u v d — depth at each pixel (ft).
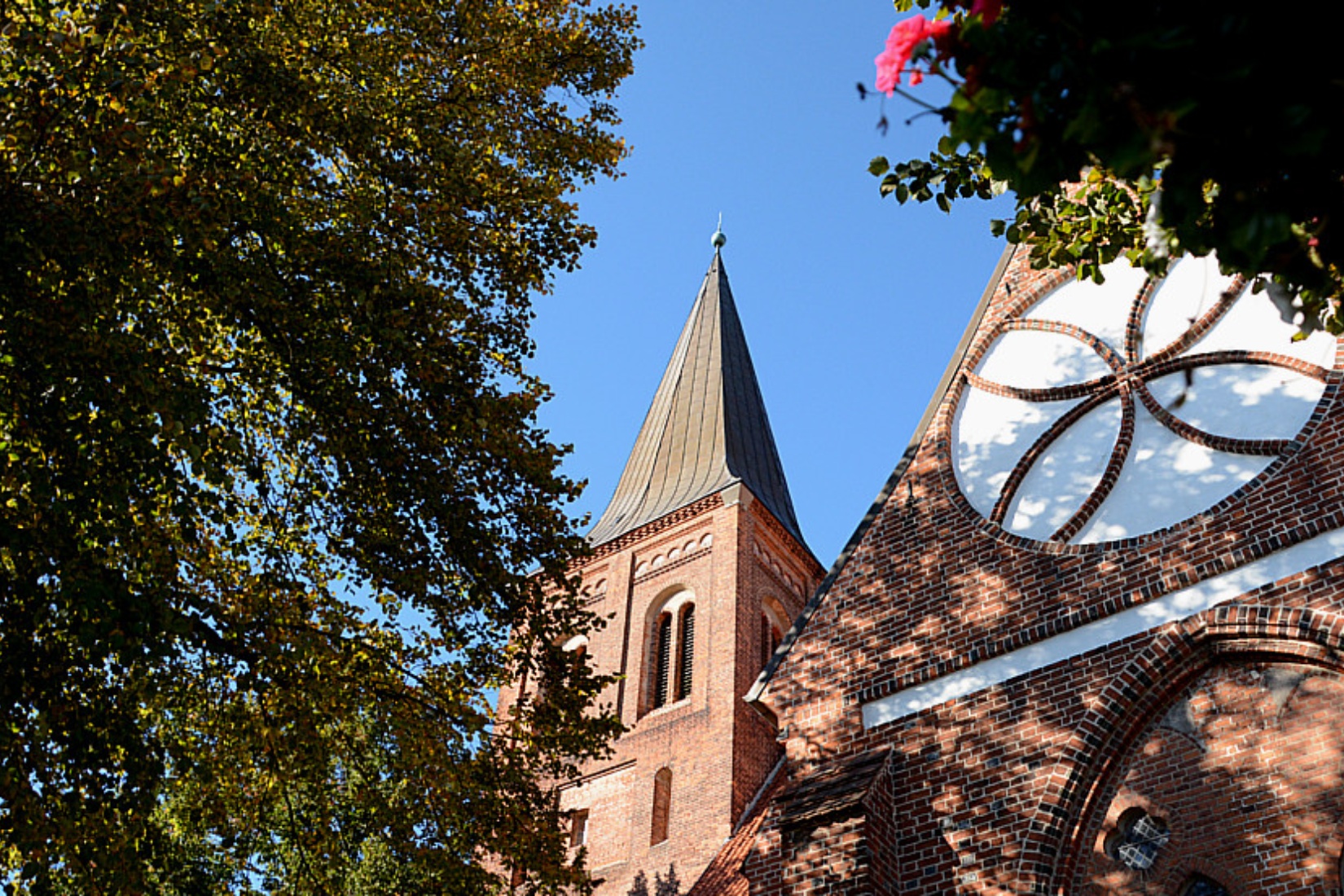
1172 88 15.17
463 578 44.98
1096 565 41.39
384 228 43.80
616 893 88.22
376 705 43.65
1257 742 35.45
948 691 42.52
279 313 37.96
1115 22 15.57
